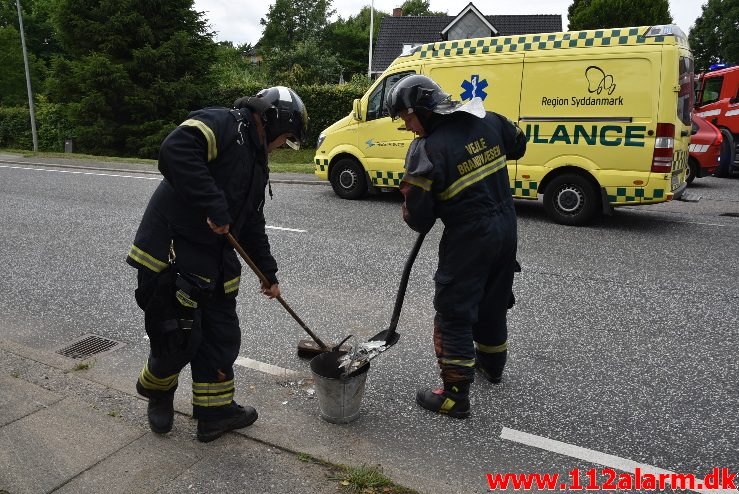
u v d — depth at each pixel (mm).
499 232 2910
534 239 7113
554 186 7926
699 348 4023
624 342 4125
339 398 2984
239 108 2617
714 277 5582
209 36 23406
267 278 2990
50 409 3127
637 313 4664
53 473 2578
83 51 22625
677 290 5199
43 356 3850
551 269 5840
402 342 4133
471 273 2941
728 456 2822
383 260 6160
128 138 21938
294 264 6023
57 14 22156
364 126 9469
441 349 3115
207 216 2430
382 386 3504
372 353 3061
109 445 2801
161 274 2535
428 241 6977
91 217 8375
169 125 21875
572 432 3021
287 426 3023
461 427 3059
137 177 13008
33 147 23406
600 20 41156
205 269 2566
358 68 62938
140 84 22141
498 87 8078
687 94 7707
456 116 2893
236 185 2555
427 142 2830
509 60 7957
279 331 4320
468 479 2631
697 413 3199
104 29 21594
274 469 2646
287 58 41406
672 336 4227
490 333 3334
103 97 21422
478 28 27172
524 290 5219
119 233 7406
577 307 4805
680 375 3635
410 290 5238
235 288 2699
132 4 21500
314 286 5348
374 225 7848
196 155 2395
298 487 2521
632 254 6418
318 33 63375
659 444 2918
